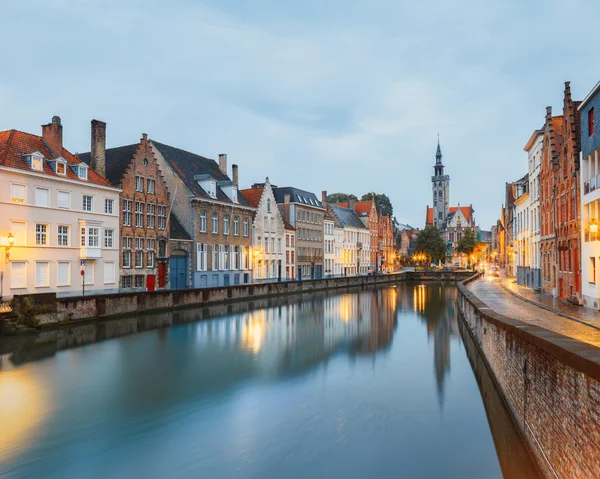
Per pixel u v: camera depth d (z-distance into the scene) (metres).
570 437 7.74
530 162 46.59
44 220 34.16
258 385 17.33
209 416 14.14
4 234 31.48
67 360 21.25
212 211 52.06
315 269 76.25
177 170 50.88
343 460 11.26
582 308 25.78
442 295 58.06
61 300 28.89
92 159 40.69
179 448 11.98
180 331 29.19
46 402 15.48
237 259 56.34
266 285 50.22
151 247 44.22
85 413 14.44
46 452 11.80
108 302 32.06
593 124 24.95
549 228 36.06
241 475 10.57
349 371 19.39
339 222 85.38
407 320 34.91
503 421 13.34
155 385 17.33
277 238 65.06
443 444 12.11
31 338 25.81
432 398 15.78
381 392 16.45
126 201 41.66
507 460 11.19
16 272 32.41
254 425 13.43
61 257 35.38
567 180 30.70
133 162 42.34
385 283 81.75
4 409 14.81
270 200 63.62
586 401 7.04
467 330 27.22
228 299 44.50
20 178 32.66
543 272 38.06
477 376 18.59
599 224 24.64
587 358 6.86
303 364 20.59
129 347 24.14
